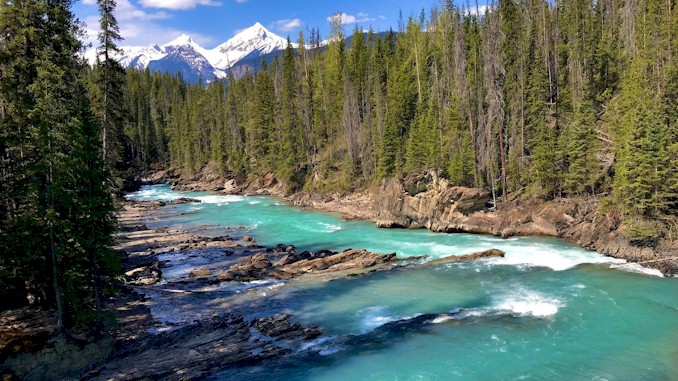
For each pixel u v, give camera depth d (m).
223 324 26.48
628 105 46.16
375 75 85.88
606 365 20.92
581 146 46.88
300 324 26.38
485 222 50.50
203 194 102.19
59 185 22.25
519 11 70.25
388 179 62.22
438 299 29.64
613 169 47.31
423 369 21.20
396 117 72.88
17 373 20.30
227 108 119.19
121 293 31.73
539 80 55.59
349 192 77.62
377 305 29.00
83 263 24.39
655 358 21.41
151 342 24.27
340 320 26.92
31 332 22.50
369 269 36.78
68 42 29.53
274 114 97.62
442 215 53.09
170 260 42.56
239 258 42.78
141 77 158.75
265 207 78.44
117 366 22.02
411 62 85.62
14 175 23.94
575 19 65.88
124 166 121.81
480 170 55.53
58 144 22.50
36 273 24.02
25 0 26.22
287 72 97.81
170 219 68.12
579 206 46.91
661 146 36.12
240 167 107.06
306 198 81.00
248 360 22.34
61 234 23.02
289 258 40.28
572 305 27.67
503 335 24.22
